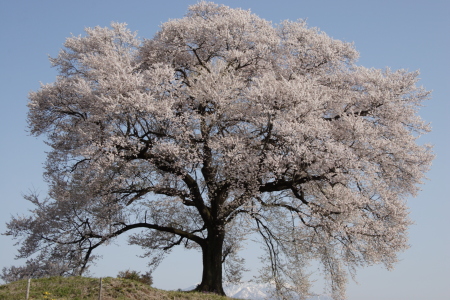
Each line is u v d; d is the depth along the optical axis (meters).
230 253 26.47
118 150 21.09
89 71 23.50
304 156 20.19
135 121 21.11
